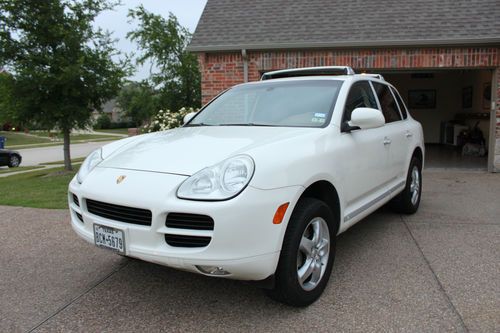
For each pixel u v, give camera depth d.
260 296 3.12
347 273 3.50
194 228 2.48
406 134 4.84
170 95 15.12
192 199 2.47
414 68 8.74
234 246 2.43
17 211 5.82
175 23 15.21
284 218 2.62
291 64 9.04
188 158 2.80
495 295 3.08
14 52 11.04
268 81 4.27
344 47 8.73
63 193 7.36
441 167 9.65
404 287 3.23
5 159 17.34
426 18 9.09
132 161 2.96
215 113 4.09
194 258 2.45
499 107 8.67
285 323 2.74
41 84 10.96
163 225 2.53
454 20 8.90
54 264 3.83
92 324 2.79
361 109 3.39
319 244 3.03
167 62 15.25
